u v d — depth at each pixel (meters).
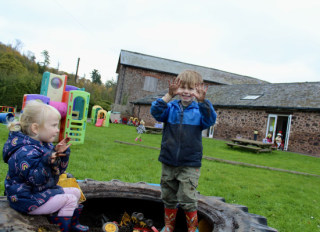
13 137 1.44
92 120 19.84
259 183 5.31
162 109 1.94
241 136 15.49
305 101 13.26
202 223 2.06
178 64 29.11
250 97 16.52
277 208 3.92
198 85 1.95
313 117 12.45
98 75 59.22
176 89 1.93
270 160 8.95
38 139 1.50
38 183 1.38
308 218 3.67
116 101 27.53
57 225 1.36
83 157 5.62
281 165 8.09
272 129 14.21
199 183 4.78
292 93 14.86
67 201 1.52
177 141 1.89
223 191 4.48
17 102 22.69
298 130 12.96
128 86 26.31
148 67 26.31
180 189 1.86
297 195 4.75
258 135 14.66
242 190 4.63
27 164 1.35
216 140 14.81
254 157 9.27
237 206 2.31
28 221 1.31
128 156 6.53
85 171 4.48
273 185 5.29
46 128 1.48
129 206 2.42
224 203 2.29
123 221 2.23
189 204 1.84
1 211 1.31
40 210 1.41
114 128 16.00
